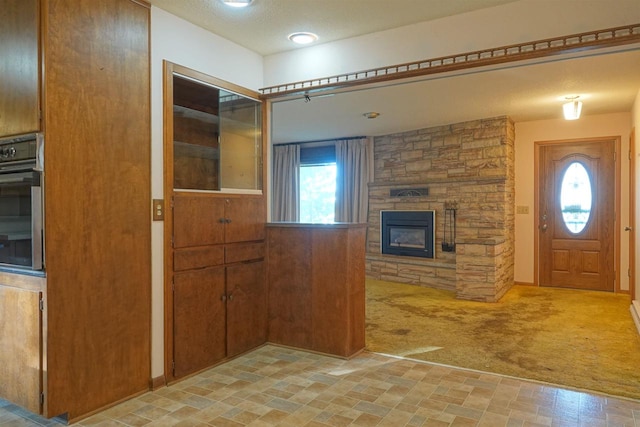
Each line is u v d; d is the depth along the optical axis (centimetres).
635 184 465
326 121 587
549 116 567
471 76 377
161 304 272
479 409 238
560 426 220
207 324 301
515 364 308
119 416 232
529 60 265
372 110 520
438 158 627
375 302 511
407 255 657
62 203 219
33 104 214
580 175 584
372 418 229
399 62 298
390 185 678
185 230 286
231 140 349
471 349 342
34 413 224
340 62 321
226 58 320
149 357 264
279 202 801
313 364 309
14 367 226
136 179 256
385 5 265
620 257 559
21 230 222
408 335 380
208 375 290
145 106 262
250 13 276
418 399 251
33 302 216
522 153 614
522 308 480
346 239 317
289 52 343
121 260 248
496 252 516
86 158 230
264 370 298
